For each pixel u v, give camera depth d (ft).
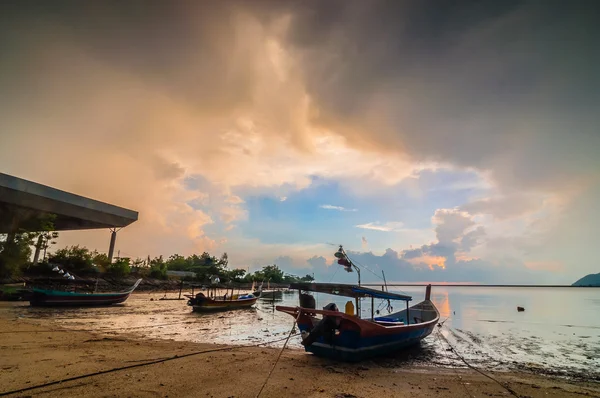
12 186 147.74
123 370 28.40
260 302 162.09
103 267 191.72
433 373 34.71
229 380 27.40
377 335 38.29
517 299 232.73
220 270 314.76
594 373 37.35
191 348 40.86
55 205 170.40
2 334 43.09
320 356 38.91
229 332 60.18
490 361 42.98
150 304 112.68
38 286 127.34
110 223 207.31
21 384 23.50
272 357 37.40
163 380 26.32
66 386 23.63
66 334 46.26
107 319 71.00
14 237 131.95
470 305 163.84
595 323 88.12
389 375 32.55
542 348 53.11
